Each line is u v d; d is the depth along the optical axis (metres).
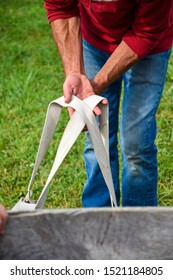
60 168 3.96
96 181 3.15
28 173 3.93
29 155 4.14
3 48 5.93
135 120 2.90
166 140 4.21
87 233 1.78
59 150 2.20
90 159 3.10
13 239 1.78
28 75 5.29
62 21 2.78
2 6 7.11
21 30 6.37
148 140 2.93
